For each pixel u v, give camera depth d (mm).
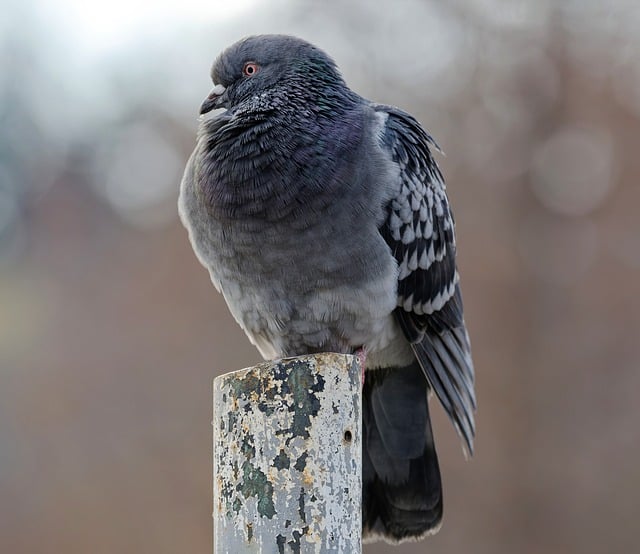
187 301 16000
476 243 16078
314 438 5031
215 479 5191
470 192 16484
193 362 15469
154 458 15078
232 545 5023
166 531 14516
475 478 14898
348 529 5012
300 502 4980
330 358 5102
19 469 15711
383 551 13969
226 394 5160
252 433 5070
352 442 5102
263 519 4988
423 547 14398
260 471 5031
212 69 7473
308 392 5062
